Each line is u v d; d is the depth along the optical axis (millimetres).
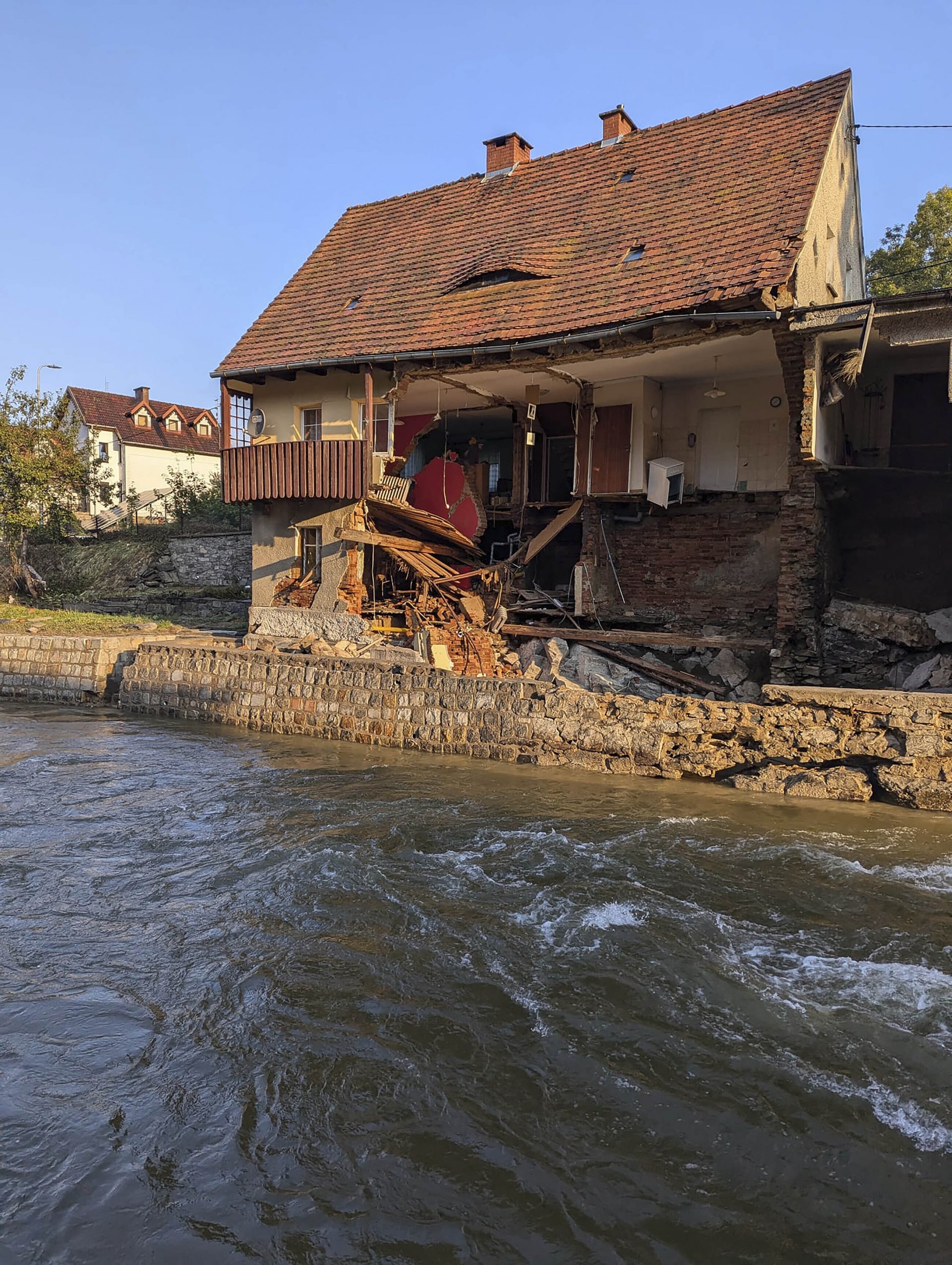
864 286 20781
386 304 19406
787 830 9617
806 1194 4145
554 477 20562
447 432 22375
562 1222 3967
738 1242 3850
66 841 9289
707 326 13852
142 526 33094
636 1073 5086
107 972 6379
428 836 9367
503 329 16062
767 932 6965
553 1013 5727
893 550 16641
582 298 15773
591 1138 4543
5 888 7973
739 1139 4516
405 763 13102
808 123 16438
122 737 15195
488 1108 4789
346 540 18750
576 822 9914
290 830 9617
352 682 14992
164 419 46969
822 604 15086
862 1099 4828
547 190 19891
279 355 19375
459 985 6117
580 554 19828
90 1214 4039
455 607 18109
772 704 11648
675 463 16812
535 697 13219
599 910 7344
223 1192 4184
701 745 11922
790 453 14258
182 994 6055
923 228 28594
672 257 15352
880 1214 4012
